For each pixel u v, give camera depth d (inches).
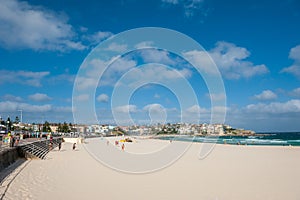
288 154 1237.1
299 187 495.2
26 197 404.2
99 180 566.3
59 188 478.3
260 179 576.1
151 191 464.1
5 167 674.8
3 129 2721.5
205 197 424.8
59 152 1349.7
